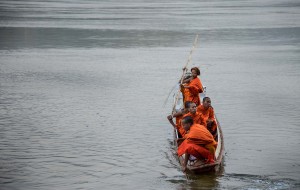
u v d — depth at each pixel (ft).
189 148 45.37
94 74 103.35
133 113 69.87
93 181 44.68
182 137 52.75
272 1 452.76
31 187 43.32
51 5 375.86
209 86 89.61
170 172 46.62
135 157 51.06
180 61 122.52
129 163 49.26
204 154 45.52
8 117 67.41
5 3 391.04
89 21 241.76
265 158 50.24
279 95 81.10
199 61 122.31
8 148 53.88
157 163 49.16
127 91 85.40
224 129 61.11
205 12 312.29
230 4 408.26
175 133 54.54
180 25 223.92
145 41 167.12
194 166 45.24
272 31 198.49
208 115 54.29
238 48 148.46
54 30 198.39
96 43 161.17
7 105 74.69
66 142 56.18
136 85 90.99
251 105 74.08
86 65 115.96
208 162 45.62
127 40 169.48
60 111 71.10
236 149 53.16
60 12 303.89
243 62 119.96
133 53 138.10
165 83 92.89
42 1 433.07
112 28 207.41
